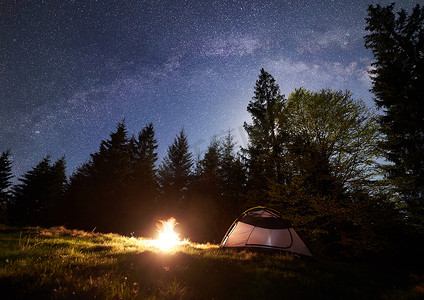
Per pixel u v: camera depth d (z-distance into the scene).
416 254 11.64
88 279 3.33
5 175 42.31
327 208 12.77
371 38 16.59
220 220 24.06
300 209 14.23
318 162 14.31
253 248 9.53
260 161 20.61
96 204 26.86
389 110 14.87
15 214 33.31
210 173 29.78
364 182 13.05
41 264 4.03
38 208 35.88
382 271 7.28
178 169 31.61
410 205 12.95
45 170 38.34
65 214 32.03
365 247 12.15
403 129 13.68
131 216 26.98
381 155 14.18
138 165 32.00
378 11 16.34
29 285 2.96
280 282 4.48
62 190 38.66
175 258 5.56
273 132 19.55
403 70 14.88
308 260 8.44
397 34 15.78
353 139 13.97
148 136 34.88
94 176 29.25
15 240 7.26
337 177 13.52
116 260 4.94
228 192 26.28
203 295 3.43
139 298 2.87
